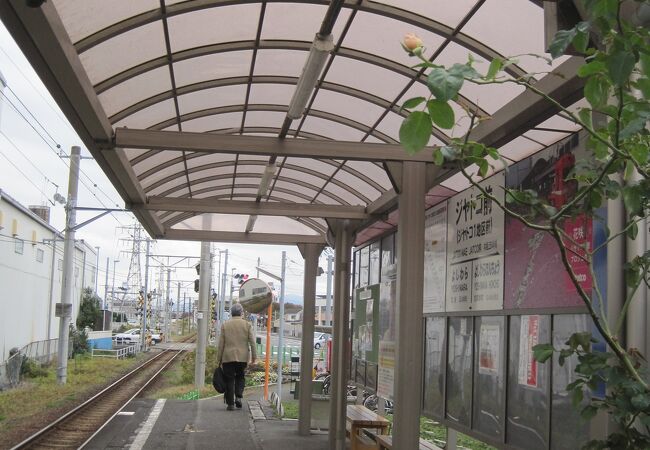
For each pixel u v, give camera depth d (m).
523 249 6.81
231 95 7.23
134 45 5.63
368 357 11.20
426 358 9.50
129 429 11.45
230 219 12.20
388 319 10.21
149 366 35.47
